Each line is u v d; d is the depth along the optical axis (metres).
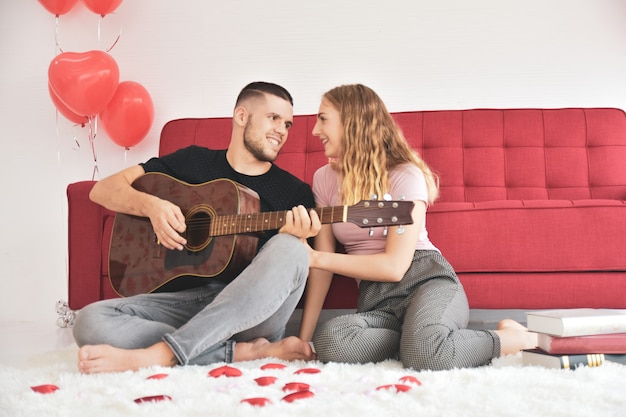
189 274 2.00
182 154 2.30
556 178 3.20
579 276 2.43
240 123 2.22
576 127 3.24
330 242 2.24
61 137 4.24
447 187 3.20
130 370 1.66
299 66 4.21
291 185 2.23
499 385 1.48
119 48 4.29
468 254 2.45
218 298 1.77
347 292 2.39
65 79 3.66
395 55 4.14
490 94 4.07
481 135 3.25
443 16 4.11
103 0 3.92
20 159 4.25
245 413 1.25
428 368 1.74
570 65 4.04
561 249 2.43
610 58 4.01
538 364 1.75
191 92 4.26
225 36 4.26
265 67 4.23
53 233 4.21
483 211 2.48
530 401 1.33
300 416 1.24
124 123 3.91
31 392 1.45
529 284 2.44
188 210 2.07
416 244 2.07
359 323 1.91
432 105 4.11
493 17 4.08
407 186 2.10
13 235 4.21
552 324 1.73
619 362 1.75
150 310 1.94
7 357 2.42
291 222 1.87
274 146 2.21
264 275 1.78
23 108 4.27
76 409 1.32
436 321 1.81
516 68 4.06
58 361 1.98
